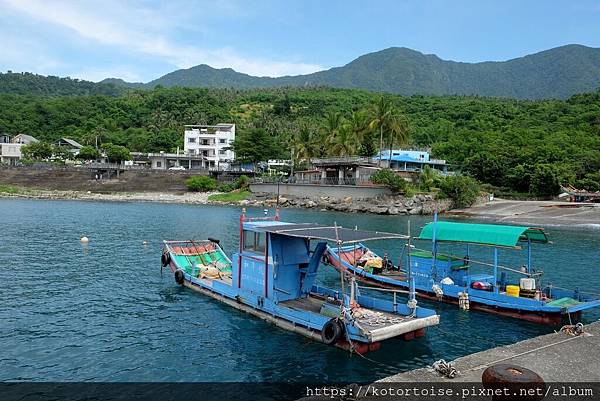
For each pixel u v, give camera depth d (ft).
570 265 108.17
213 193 299.17
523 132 351.46
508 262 110.22
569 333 47.78
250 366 48.91
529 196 263.29
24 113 492.95
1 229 149.07
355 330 49.88
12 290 77.15
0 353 51.26
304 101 593.01
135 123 498.28
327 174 282.77
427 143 372.99
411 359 51.31
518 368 28.25
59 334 57.57
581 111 415.03
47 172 340.80
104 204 256.52
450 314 68.28
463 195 234.99
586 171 277.23
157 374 47.01
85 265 98.27
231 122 492.13
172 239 135.44
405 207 224.53
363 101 579.07
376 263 87.10
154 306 69.77
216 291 72.74
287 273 62.64
